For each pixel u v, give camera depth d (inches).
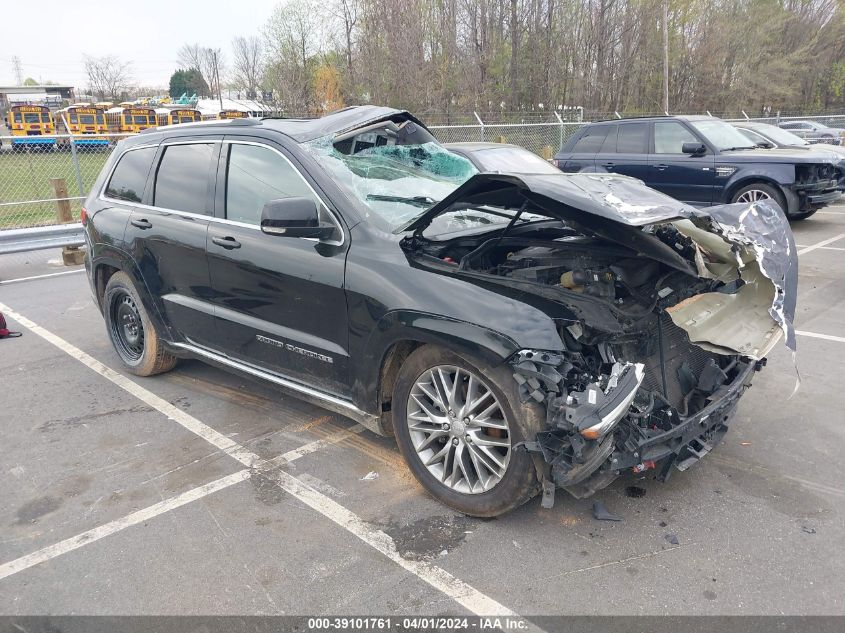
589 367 108.6
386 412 136.6
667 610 100.8
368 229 133.5
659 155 435.8
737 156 404.5
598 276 126.6
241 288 154.5
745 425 161.5
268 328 151.0
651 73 1379.2
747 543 116.3
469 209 143.3
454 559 114.0
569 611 101.2
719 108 1439.5
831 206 537.0
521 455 111.8
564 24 1288.1
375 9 1199.6
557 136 719.1
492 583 107.8
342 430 165.5
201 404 183.0
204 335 171.3
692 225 150.4
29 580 111.3
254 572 112.0
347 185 141.0
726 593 104.1
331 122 156.4
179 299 174.7
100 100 2586.1
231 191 159.3
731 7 1428.4
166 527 125.5
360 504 131.8
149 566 114.2
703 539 117.6
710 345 132.2
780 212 157.2
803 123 944.9
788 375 192.1
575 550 115.5
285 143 148.2
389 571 111.5
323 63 1263.5
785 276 144.3
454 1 1206.9
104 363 217.6
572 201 114.1
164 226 173.2
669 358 131.5
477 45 1235.9
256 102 1475.1
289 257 142.1
